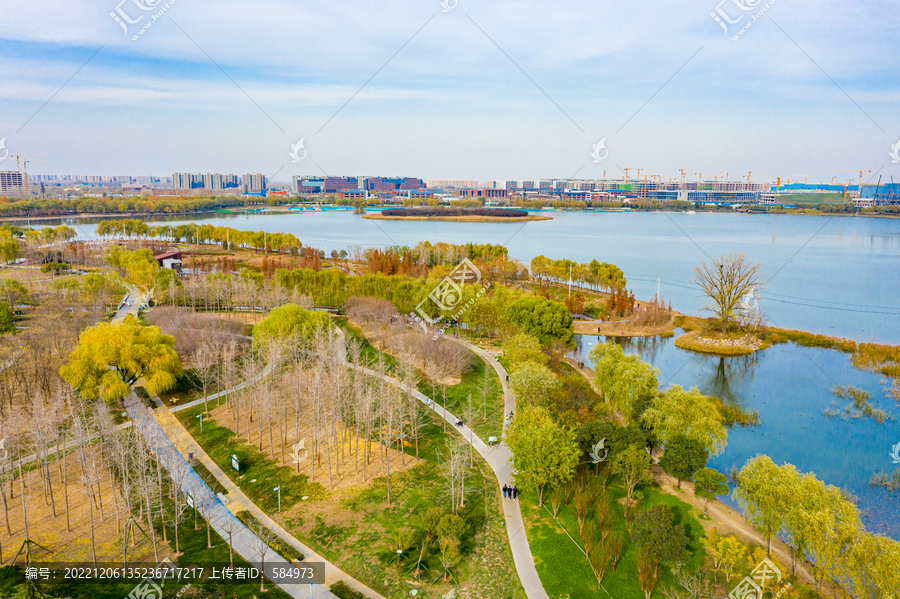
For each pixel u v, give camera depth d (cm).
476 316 15538
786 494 6359
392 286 17300
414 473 8319
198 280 18250
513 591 5966
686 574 6066
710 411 8500
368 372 12106
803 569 6481
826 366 14150
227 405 10406
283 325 13012
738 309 17538
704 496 7406
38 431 7569
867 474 8875
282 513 7294
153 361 10512
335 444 8919
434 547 6588
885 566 5469
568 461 7381
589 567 6353
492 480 8225
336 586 5856
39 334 11400
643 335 16875
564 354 14238
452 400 11075
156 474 8069
